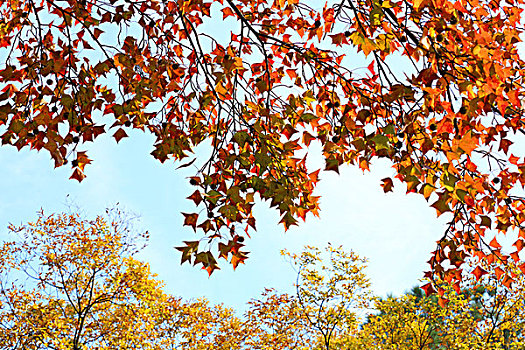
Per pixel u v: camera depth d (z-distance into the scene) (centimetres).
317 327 1401
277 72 408
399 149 329
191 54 409
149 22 382
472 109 309
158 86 378
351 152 356
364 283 1430
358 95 375
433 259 394
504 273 391
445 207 294
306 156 324
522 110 344
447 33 321
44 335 1370
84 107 336
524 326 1347
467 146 287
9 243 1398
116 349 1395
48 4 361
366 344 1383
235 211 289
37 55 356
